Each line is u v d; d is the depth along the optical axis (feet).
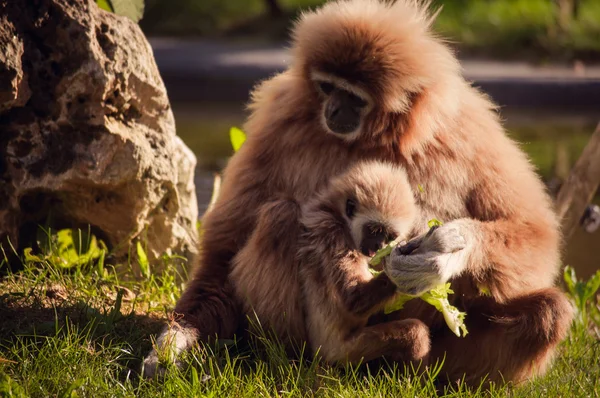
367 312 34.30
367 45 36.27
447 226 34.50
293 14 157.89
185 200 47.39
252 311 36.78
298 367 35.58
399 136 36.91
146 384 33.27
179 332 35.78
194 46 140.05
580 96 112.68
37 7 41.45
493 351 36.96
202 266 38.50
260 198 38.17
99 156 42.73
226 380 33.30
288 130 37.70
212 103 114.93
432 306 37.37
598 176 52.60
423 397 33.42
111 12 47.16
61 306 38.34
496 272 36.04
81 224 45.11
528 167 39.45
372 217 35.35
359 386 33.99
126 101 43.60
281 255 35.47
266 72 118.52
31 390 31.35
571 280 51.16
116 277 42.29
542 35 140.87
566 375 37.40
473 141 37.37
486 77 114.32
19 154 42.29
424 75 36.50
